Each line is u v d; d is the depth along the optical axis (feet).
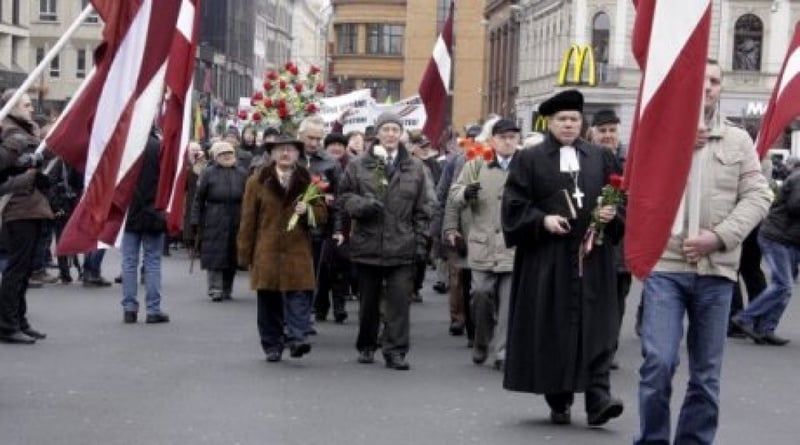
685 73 29.96
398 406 41.98
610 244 38.75
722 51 251.80
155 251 60.85
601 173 39.09
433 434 37.73
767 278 88.12
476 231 50.31
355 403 42.34
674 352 30.89
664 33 30.12
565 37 272.92
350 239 50.24
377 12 455.22
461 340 58.65
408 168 49.88
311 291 50.62
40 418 38.81
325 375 47.80
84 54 277.64
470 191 49.85
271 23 484.74
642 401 31.17
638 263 30.09
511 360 39.06
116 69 42.42
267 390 44.32
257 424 38.60
